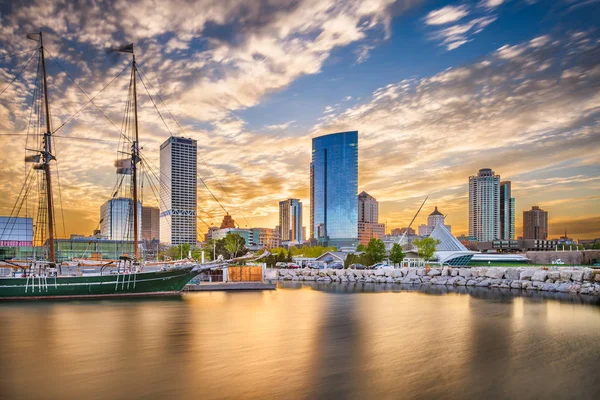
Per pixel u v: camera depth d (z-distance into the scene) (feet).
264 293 282.56
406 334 135.64
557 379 90.38
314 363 99.81
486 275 354.13
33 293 233.96
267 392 80.12
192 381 86.28
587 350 114.93
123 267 275.59
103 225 540.52
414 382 87.04
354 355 107.65
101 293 245.24
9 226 477.36
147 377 88.69
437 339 128.16
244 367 96.07
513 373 94.07
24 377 88.79
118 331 138.72
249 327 146.92
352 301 231.91
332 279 429.79
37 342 121.49
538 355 109.40
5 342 121.60
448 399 78.33
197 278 314.55
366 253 517.96
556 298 247.29
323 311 189.47
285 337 129.59
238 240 567.18
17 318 166.61
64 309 194.70
